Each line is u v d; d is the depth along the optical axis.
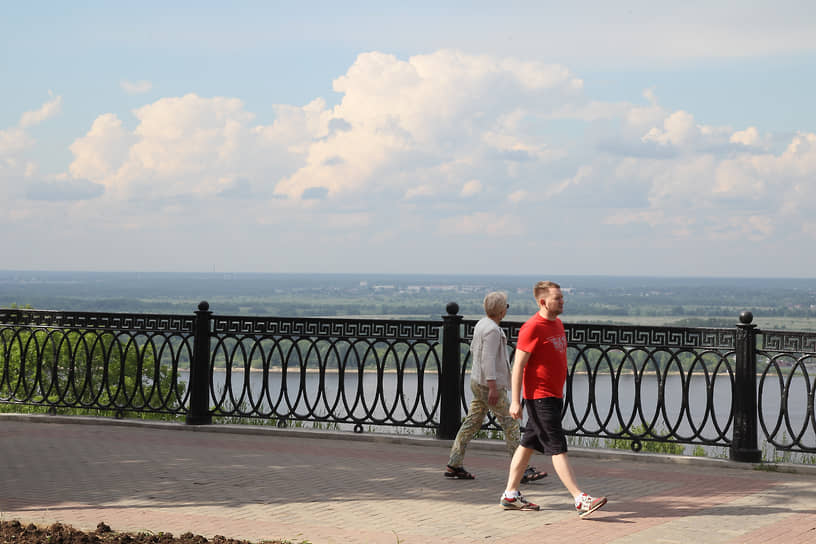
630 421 8.65
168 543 5.02
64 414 10.88
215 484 6.95
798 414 19.25
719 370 8.27
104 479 7.10
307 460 8.10
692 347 8.37
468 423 7.29
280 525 5.62
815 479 7.45
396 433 9.51
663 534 5.51
